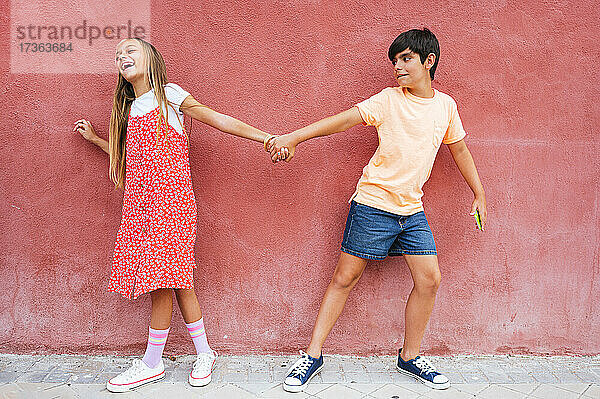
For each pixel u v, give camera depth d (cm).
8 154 322
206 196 330
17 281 332
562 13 327
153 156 286
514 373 328
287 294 338
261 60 323
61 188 326
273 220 333
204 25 320
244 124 296
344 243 309
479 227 318
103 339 338
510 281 343
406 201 301
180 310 327
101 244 331
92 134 317
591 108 334
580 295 346
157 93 288
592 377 326
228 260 335
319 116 327
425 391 304
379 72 325
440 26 325
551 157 336
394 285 340
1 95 319
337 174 331
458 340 346
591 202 340
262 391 300
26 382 304
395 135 292
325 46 323
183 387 303
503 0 325
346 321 342
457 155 314
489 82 329
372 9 322
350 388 305
